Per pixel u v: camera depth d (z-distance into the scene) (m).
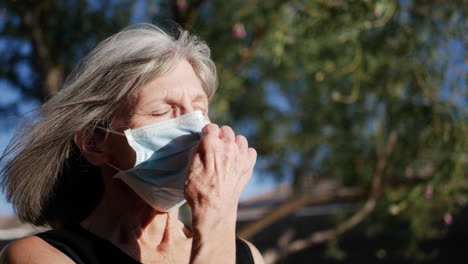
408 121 5.42
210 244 1.47
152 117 1.70
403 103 5.30
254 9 4.99
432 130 5.09
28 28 5.11
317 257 9.90
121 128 1.71
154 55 1.69
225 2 5.45
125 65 1.69
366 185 6.12
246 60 5.43
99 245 1.61
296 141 6.59
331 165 6.70
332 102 6.53
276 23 4.81
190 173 1.53
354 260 9.55
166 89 1.71
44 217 1.87
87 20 5.55
